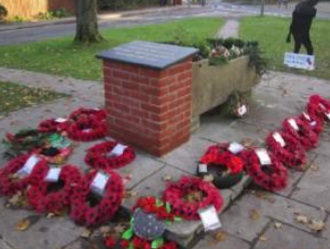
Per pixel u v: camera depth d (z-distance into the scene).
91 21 13.16
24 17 24.27
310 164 4.66
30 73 8.87
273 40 14.58
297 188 4.17
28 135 4.83
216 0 51.44
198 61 4.89
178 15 28.53
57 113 6.05
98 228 3.51
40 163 4.06
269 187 4.06
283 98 6.82
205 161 4.08
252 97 6.82
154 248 3.22
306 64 8.37
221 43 6.34
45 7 25.47
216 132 5.14
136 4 34.44
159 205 3.42
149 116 4.27
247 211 3.78
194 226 3.31
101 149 4.40
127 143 4.59
